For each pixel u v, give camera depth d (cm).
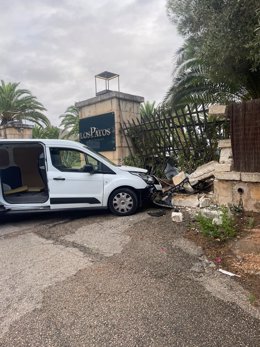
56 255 453
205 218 519
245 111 562
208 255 424
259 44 430
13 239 545
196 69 909
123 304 311
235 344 247
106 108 1037
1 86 2434
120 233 544
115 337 261
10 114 2458
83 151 678
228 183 604
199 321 279
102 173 671
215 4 512
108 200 672
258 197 563
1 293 343
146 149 978
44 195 695
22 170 786
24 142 644
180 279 360
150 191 712
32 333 270
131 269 392
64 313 299
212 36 516
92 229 580
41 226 627
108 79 1110
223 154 629
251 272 366
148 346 249
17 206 641
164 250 451
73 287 350
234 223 519
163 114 911
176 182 765
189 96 949
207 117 810
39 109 2558
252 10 441
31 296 334
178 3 598
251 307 298
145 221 612
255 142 553
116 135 1008
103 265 408
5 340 261
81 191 657
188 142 862
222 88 881
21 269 407
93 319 287
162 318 285
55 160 658
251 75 692
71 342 257
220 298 316
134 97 1051
